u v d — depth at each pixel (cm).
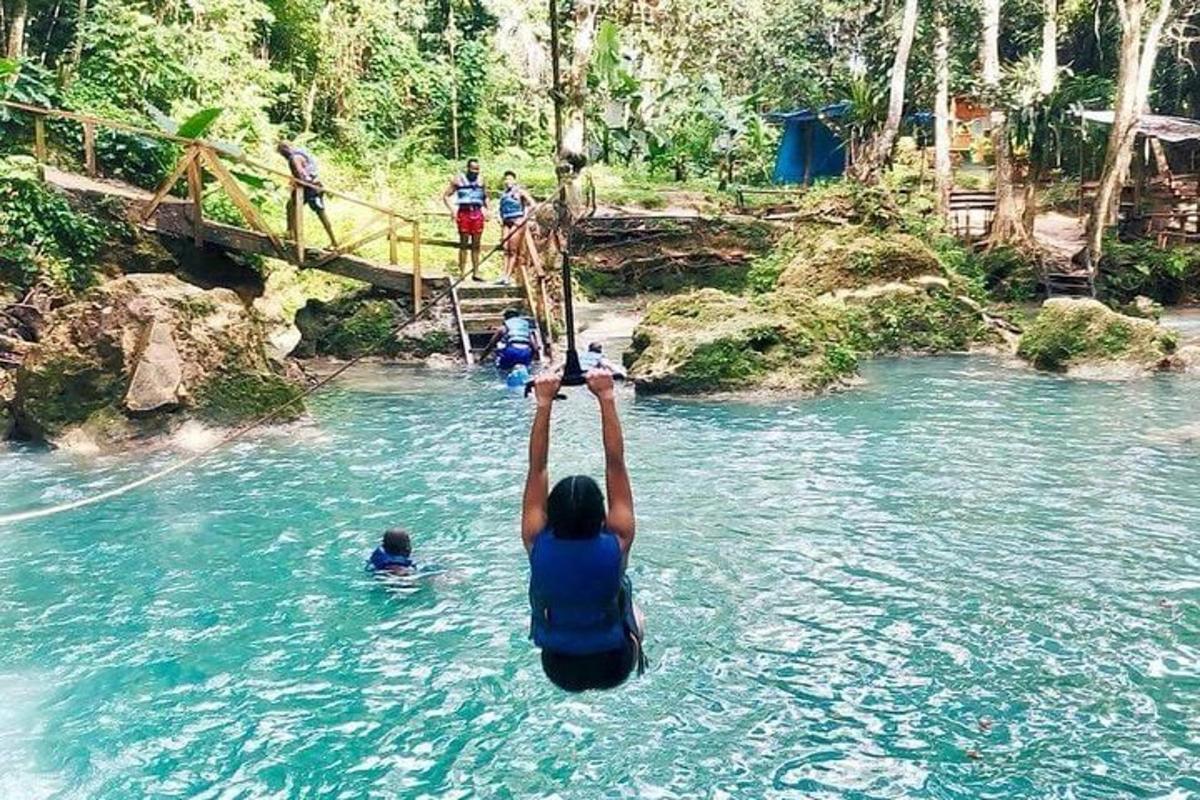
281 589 820
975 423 1350
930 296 2006
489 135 3472
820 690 655
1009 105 2745
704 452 1212
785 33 3962
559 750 591
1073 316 1753
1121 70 2564
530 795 548
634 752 588
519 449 1230
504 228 1923
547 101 3469
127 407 1230
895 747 589
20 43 1953
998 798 541
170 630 747
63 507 776
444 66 3328
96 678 677
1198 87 3869
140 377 1234
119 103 1992
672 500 1033
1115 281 2595
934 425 1338
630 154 2844
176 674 683
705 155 3419
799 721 619
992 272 2636
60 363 1241
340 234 2212
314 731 613
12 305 1477
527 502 439
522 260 1889
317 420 1382
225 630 747
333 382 1650
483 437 1290
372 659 702
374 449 1233
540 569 418
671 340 1590
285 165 2272
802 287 2047
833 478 1102
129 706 641
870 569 852
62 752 591
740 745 593
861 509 1002
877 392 1562
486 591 813
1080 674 672
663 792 549
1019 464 1152
